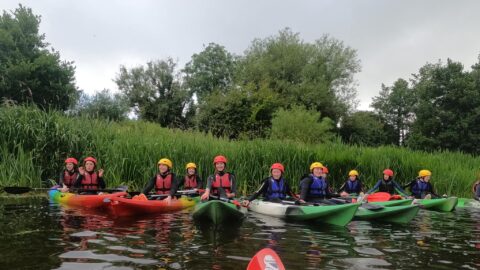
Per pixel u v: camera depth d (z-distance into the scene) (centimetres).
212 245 536
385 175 1187
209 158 1255
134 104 4538
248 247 531
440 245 588
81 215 752
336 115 3872
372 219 845
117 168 1169
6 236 553
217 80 5203
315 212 775
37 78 2608
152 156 1207
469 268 466
